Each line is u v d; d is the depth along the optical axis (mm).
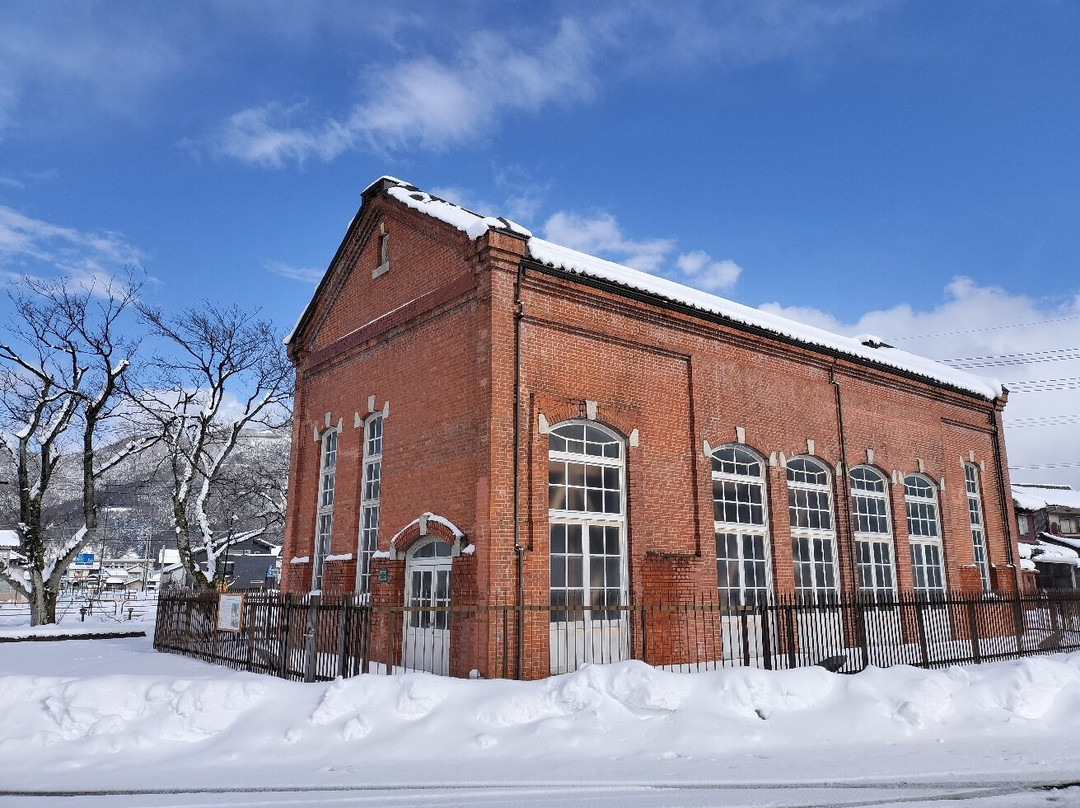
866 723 9102
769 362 18078
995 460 24359
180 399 28531
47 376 26594
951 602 15164
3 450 30281
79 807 6457
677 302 15930
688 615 14656
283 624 12234
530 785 6996
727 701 9289
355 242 18500
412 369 15383
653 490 14961
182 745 8656
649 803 6332
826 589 18094
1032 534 48812
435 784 7059
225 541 29234
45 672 12828
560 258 14352
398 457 15320
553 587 13305
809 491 18531
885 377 20781
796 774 7301
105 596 64938
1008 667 10445
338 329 18734
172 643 16328
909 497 21078
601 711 8914
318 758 8125
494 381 13125
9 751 8367
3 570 26328
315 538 18125
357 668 10852
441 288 14742
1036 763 7707
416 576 14383
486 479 12766
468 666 12289
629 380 15156
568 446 14156
